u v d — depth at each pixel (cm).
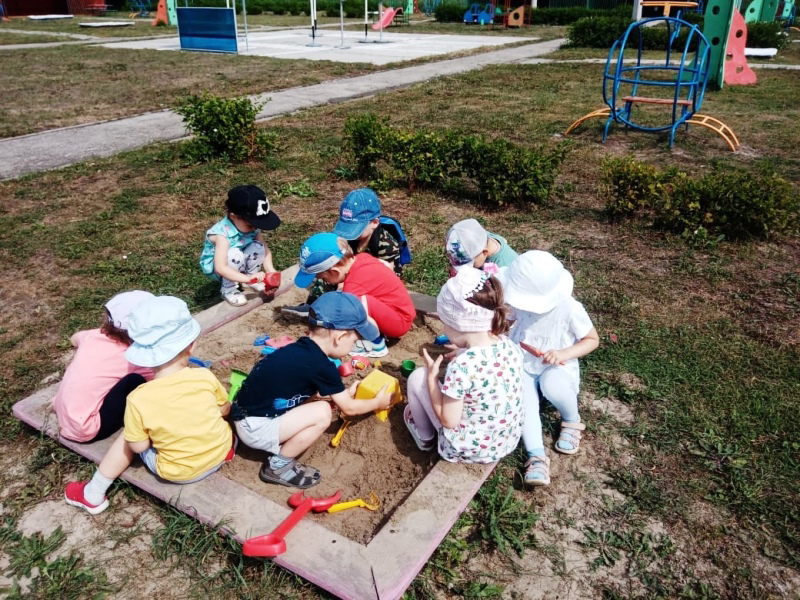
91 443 322
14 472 322
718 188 577
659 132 1010
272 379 292
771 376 387
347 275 397
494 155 661
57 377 399
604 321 452
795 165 823
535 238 596
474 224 383
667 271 527
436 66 1772
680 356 407
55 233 611
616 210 623
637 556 275
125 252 572
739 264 538
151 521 291
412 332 437
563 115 1127
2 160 862
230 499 285
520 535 285
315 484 307
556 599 258
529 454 314
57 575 267
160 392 278
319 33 2802
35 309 479
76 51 2048
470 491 287
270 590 258
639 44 1033
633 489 307
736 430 341
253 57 1912
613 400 371
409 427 326
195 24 2084
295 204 690
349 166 803
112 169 812
